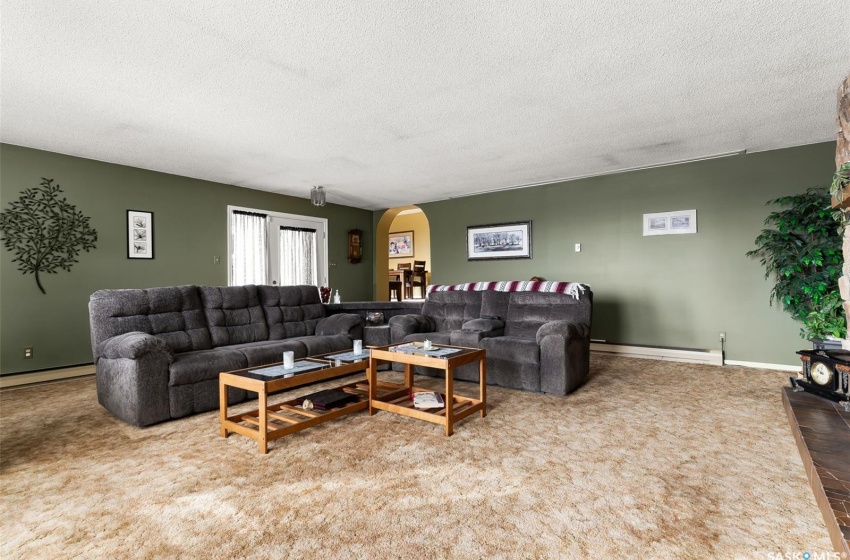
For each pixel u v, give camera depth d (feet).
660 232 16.07
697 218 15.34
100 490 6.03
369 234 24.88
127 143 12.79
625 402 10.18
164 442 7.82
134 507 5.57
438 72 8.67
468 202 21.25
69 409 10.02
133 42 7.45
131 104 10.04
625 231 16.85
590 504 5.54
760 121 11.50
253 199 19.19
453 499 5.71
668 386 11.72
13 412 9.80
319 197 17.06
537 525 5.08
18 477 6.45
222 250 17.97
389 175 17.12
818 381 8.70
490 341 11.91
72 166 13.88
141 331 10.46
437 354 8.86
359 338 14.15
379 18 6.84
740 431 8.13
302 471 6.57
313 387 11.93
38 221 13.16
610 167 16.20
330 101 10.01
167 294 11.27
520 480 6.22
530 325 13.01
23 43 7.42
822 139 12.98
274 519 5.26
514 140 12.96
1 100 9.75
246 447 7.54
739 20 6.97
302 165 15.48
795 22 7.02
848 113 8.84
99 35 7.22
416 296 29.71
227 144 13.01
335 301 19.71
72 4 6.37
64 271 13.65
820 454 5.95
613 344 16.98
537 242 19.07
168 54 7.86
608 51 7.92
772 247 13.12
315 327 14.61
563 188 18.34
